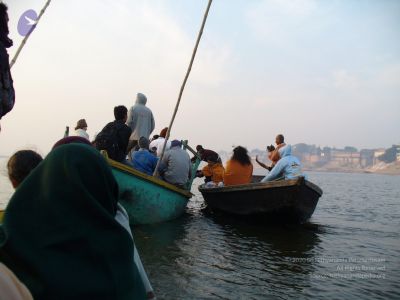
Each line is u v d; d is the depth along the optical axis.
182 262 5.11
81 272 1.15
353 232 7.93
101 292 1.16
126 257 1.26
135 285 1.29
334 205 14.34
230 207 9.42
